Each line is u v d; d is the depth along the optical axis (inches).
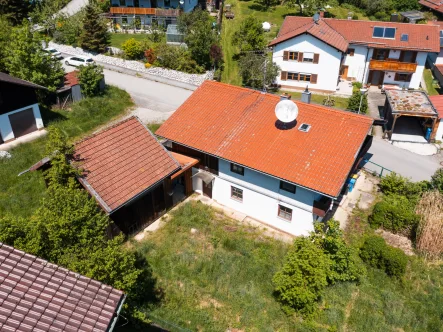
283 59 1747.0
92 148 893.2
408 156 1332.4
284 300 764.0
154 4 2405.3
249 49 1956.2
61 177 824.9
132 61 1893.5
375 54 1817.2
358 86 1818.4
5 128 1251.8
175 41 2075.5
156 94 1674.5
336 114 987.3
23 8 2268.7
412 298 799.1
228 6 2655.0
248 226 1000.9
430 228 894.4
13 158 1163.9
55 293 475.8
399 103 1432.1
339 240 805.2
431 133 1401.3
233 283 802.2
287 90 1784.0
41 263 501.7
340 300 776.9
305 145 942.4
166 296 766.5
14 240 590.6
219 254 872.3
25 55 1402.6
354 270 816.3
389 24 1831.9
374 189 1140.5
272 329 706.8
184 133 1053.2
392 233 975.6
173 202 1060.5
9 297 452.1
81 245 612.1
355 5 2849.4
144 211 945.5
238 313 743.1
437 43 1755.7
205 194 1097.4
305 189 893.8
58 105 1489.9
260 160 940.0
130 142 946.7
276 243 936.3
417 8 2780.5
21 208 971.9
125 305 641.0
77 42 2084.2
